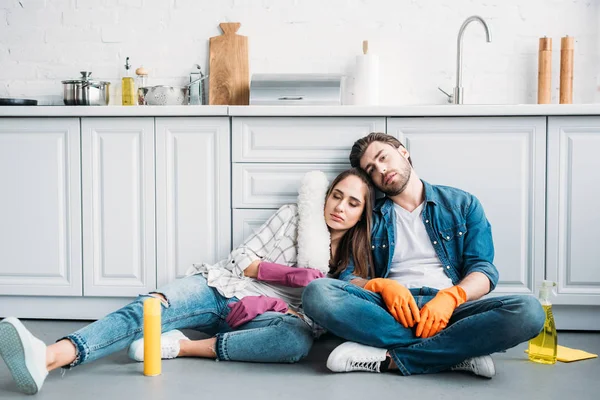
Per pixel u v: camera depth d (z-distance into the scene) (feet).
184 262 8.67
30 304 8.99
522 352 7.45
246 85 10.15
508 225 8.33
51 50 10.34
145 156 8.67
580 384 6.24
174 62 10.26
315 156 8.47
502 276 8.36
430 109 8.21
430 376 6.47
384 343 6.44
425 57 10.03
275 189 8.54
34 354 5.68
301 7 10.12
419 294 6.98
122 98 10.02
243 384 6.19
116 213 8.74
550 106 8.11
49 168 8.79
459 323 6.25
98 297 8.88
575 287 8.32
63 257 8.83
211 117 8.57
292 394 5.90
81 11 10.28
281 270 7.42
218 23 10.21
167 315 6.95
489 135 8.30
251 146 8.56
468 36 9.99
